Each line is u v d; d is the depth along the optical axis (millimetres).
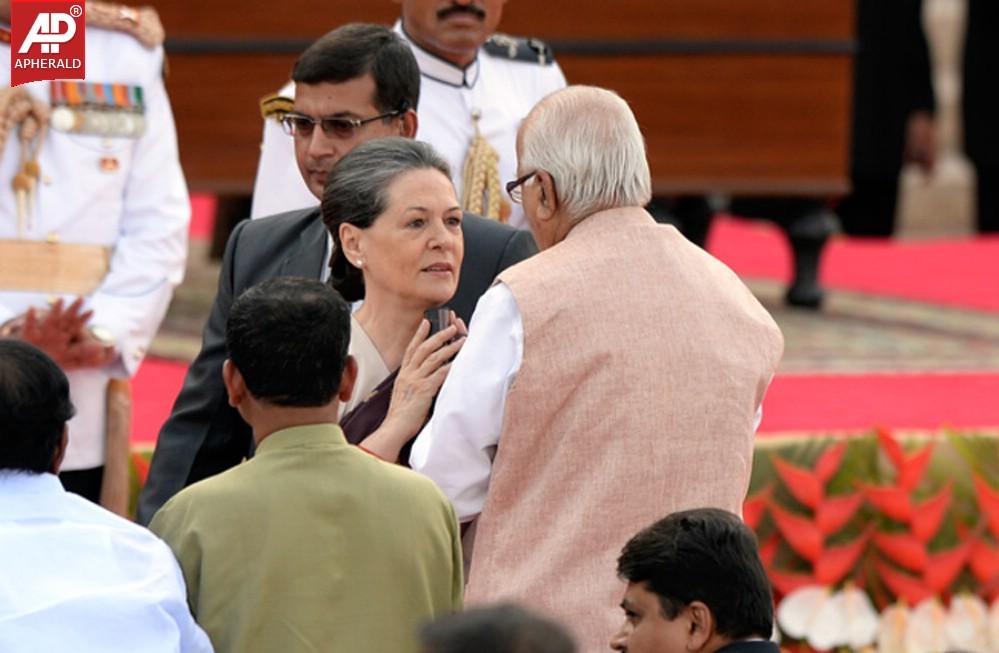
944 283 34219
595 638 11891
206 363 14047
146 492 13891
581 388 12148
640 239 12539
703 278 12578
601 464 12102
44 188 16031
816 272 30875
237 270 14211
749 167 28516
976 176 40781
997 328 29734
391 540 10828
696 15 27922
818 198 30219
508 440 12211
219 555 10578
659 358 12180
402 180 12773
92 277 16219
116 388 16469
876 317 30328
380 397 12922
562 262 12406
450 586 11172
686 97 28078
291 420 10922
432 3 16984
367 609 10711
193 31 25641
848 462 19266
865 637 19281
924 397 24062
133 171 16484
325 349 10852
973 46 40188
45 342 15781
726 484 12148
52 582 10086
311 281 11188
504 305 12297
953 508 19625
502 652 7340
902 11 36812
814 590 19156
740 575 10781
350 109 14242
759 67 28328
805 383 24625
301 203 16203
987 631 19641
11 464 10391
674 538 10891
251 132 25969
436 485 11375
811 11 28422
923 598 19406
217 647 10547
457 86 17422
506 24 27062
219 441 14023
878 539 19344
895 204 37469
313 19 25953
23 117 15930
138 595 10117
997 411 23516
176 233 16609
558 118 12656
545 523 12211
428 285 12812
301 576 10602
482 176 17188
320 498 10734
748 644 10758
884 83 36875
